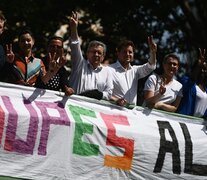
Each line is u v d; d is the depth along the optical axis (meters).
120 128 13.50
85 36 25.47
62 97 13.30
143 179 13.58
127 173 13.43
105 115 13.59
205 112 14.68
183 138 14.13
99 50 13.78
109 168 13.25
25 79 13.09
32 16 24.83
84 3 25.94
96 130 13.23
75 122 13.04
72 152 12.94
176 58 14.34
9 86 12.87
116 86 14.04
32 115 12.69
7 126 12.47
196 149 14.20
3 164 12.36
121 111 13.83
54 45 13.56
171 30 26.50
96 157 13.15
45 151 12.71
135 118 13.87
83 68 13.75
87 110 13.45
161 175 13.79
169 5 26.30
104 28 25.64
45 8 25.39
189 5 27.30
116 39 25.39
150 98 14.02
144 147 13.66
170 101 14.35
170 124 14.16
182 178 13.99
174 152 13.96
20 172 12.46
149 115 14.07
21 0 24.67
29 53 13.26
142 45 25.50
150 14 26.25
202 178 14.17
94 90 13.60
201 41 26.72
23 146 12.54
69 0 25.70
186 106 14.52
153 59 14.12
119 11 25.94
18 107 12.73
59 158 12.81
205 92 14.80
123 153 13.42
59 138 12.85
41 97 13.09
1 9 24.41
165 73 14.34
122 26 25.64
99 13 25.95
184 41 26.59
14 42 23.72
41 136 12.70
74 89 13.71
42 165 12.66
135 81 14.22
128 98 14.09
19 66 13.10
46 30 25.08
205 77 14.77
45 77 12.99
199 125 14.47
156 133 13.91
